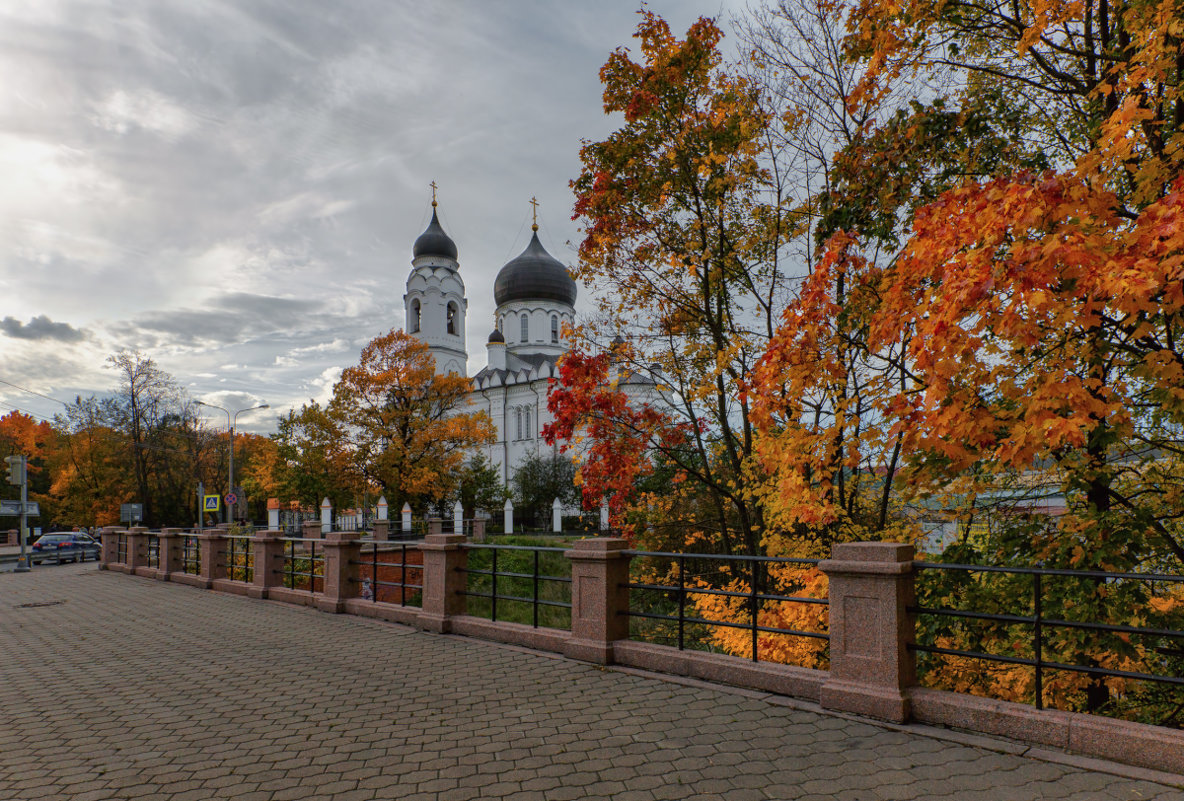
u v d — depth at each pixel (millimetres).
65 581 17938
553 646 7648
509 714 5523
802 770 4242
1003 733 4609
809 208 9836
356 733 5180
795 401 7953
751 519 11039
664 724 5152
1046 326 5090
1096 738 4246
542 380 60781
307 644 8602
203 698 6289
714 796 3916
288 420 41875
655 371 11344
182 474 52719
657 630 13820
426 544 9461
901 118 7742
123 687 6773
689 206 10656
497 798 3967
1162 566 6730
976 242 4957
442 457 37125
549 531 45625
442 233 69062
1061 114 7766
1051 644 6289
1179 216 4098
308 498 44406
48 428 58594
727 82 9891
